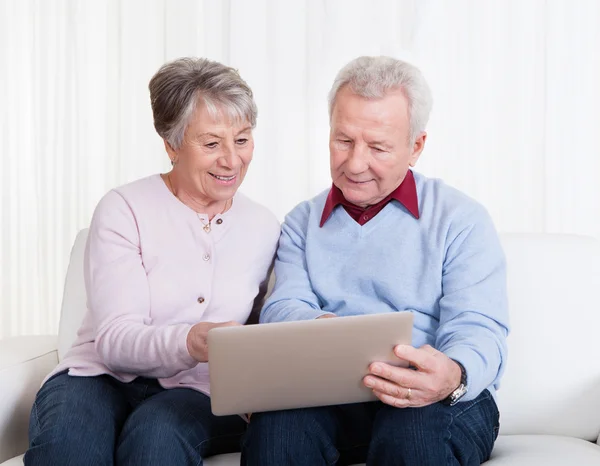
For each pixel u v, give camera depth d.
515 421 1.87
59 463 1.51
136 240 1.82
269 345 1.38
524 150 3.20
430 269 1.76
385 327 1.42
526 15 3.16
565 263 1.94
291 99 3.22
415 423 1.48
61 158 3.34
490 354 1.60
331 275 1.85
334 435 1.62
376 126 1.74
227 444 1.70
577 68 3.16
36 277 3.39
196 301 1.81
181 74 1.78
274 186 3.24
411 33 3.16
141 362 1.66
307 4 3.20
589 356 1.87
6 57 3.33
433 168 3.22
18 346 1.98
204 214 1.88
